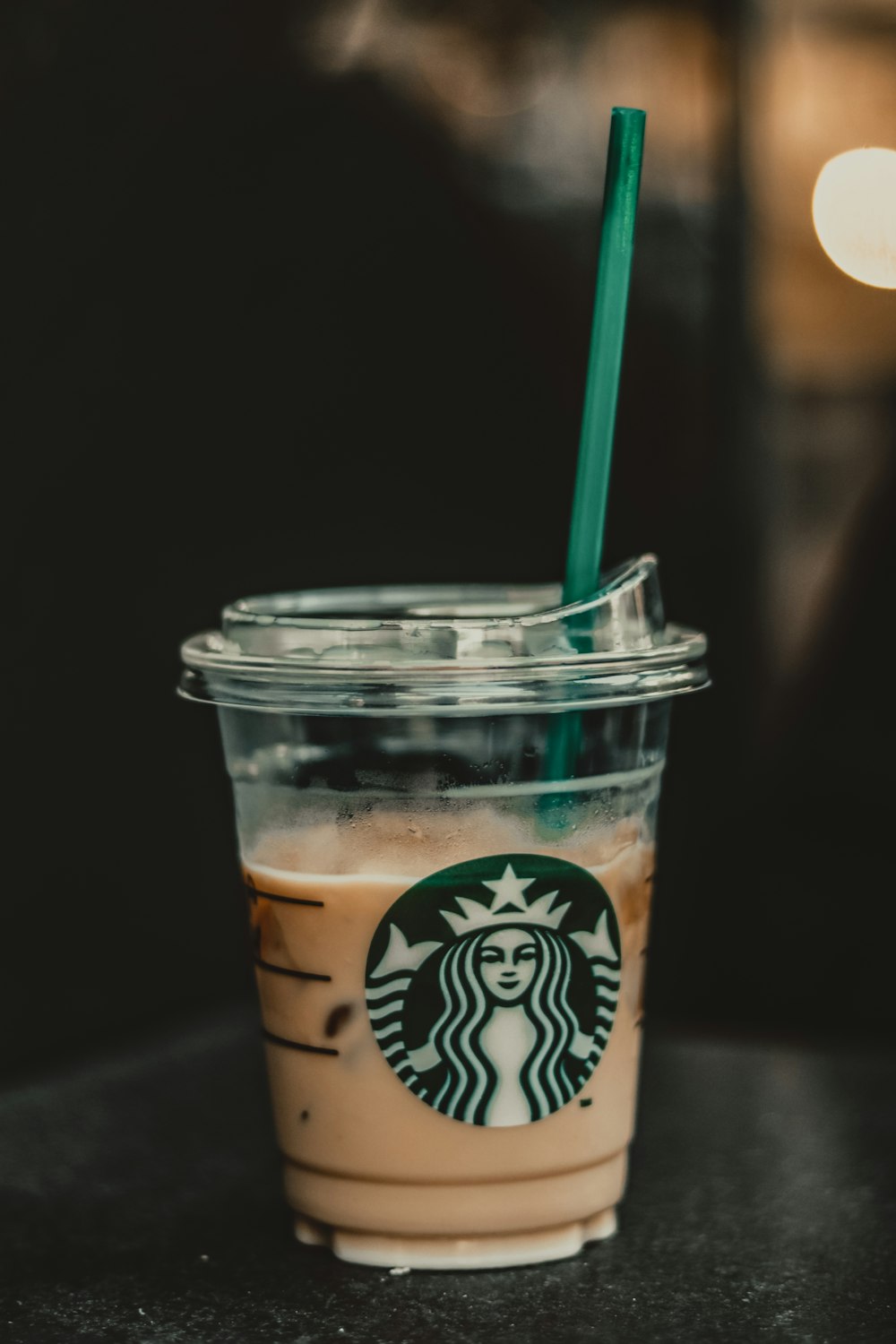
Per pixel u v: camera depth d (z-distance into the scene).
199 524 0.80
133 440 0.77
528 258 0.87
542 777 0.45
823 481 0.94
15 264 0.73
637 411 0.90
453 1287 0.46
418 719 0.45
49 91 0.73
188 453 0.79
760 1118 0.56
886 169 0.76
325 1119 0.47
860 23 0.92
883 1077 0.59
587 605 0.46
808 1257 0.47
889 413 0.94
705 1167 0.52
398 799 0.45
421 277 0.85
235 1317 0.45
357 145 0.82
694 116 0.89
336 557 0.84
